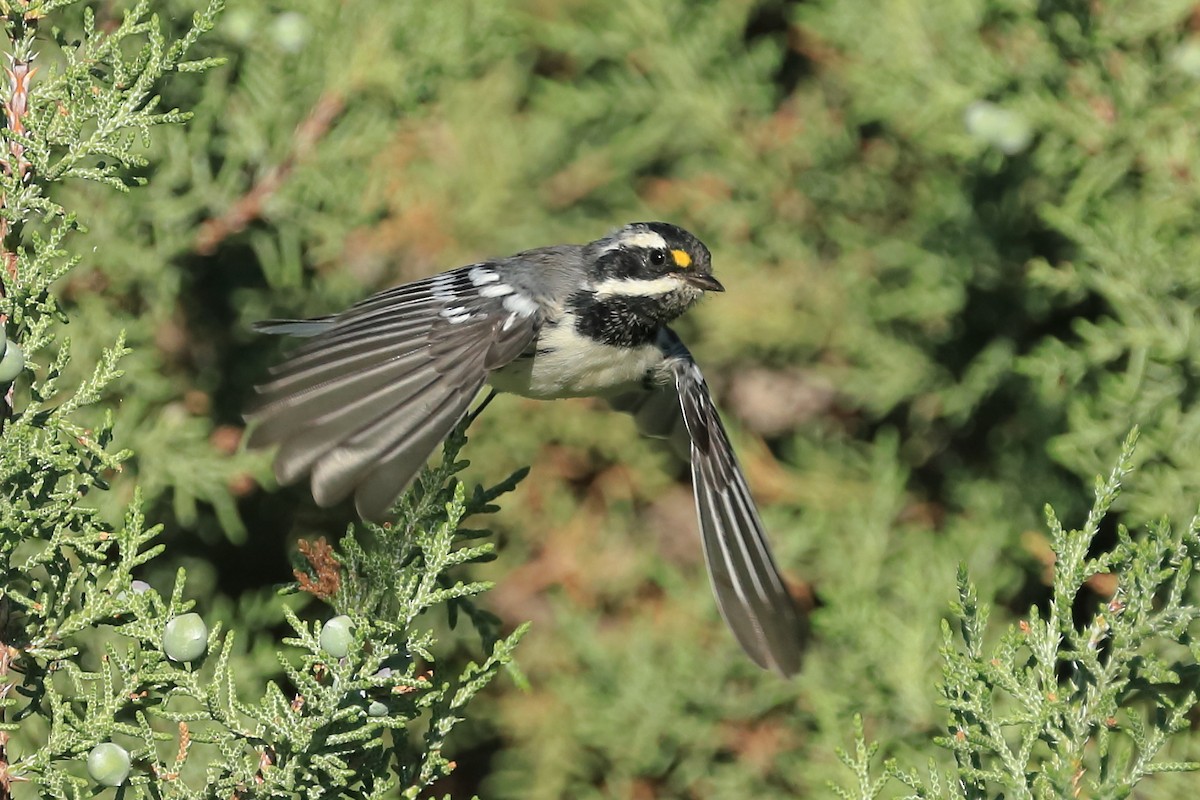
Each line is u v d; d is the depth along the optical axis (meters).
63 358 6.88
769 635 8.71
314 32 11.08
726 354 12.88
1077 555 6.72
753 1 13.09
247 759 6.49
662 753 11.77
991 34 12.10
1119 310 10.69
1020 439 12.19
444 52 11.32
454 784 12.75
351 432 7.17
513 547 12.46
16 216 6.88
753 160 12.95
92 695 6.46
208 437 11.16
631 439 12.67
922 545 11.55
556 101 13.00
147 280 10.92
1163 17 10.93
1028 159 12.03
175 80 10.81
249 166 11.17
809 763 11.04
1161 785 9.69
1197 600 9.49
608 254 9.40
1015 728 9.87
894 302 12.34
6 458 6.61
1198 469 10.41
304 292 12.10
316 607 11.74
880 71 12.07
